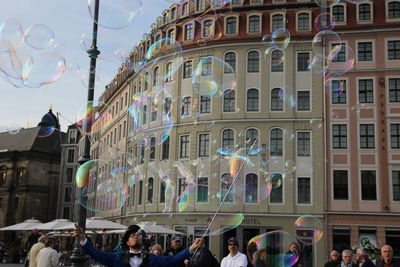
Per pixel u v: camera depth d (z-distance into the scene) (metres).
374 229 34.34
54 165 80.81
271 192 36.16
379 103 36.09
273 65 38.38
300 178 36.19
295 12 38.78
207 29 40.47
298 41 38.09
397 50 36.75
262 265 10.55
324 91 36.91
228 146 37.78
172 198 38.38
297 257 11.49
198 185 37.75
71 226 24.20
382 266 8.61
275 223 35.66
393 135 35.50
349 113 36.38
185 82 40.22
